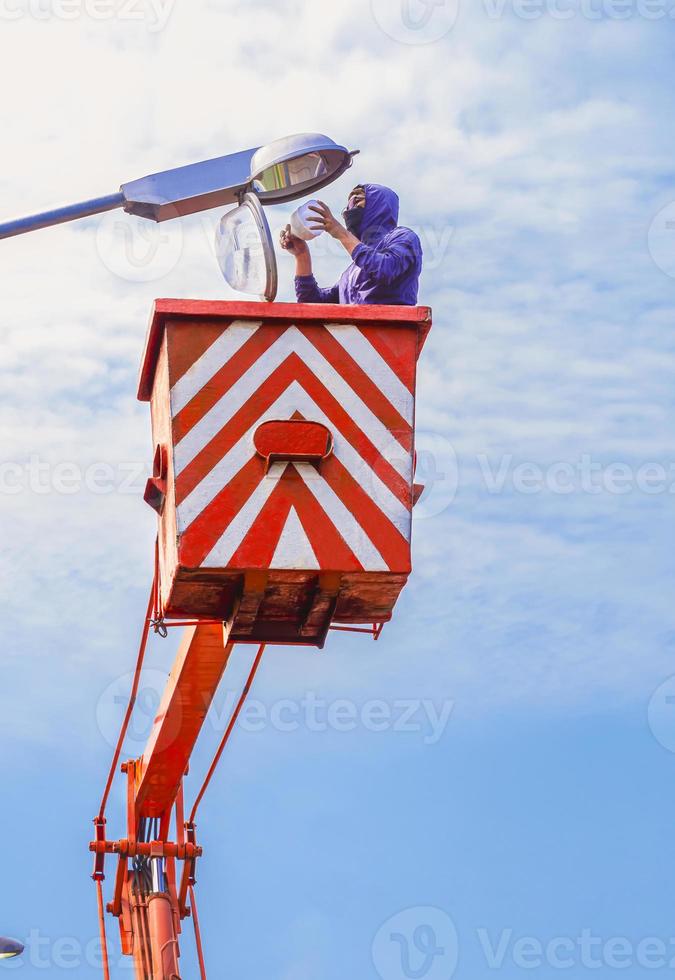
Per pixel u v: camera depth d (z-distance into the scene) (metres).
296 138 12.21
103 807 16.02
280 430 10.79
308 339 11.03
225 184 12.29
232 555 10.60
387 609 11.34
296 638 11.62
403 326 11.13
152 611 12.25
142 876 16.00
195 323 10.98
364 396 10.98
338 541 10.70
